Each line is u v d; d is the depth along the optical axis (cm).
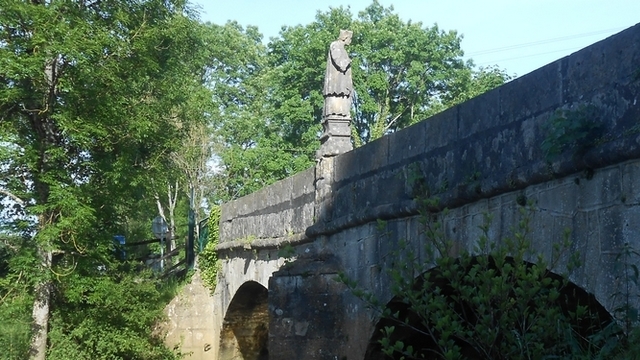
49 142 1666
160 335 2081
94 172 1748
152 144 1817
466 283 727
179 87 1823
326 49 3531
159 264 2914
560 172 689
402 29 3656
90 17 1598
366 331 1094
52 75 1608
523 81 768
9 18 1495
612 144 629
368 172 1115
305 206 1382
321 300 1178
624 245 624
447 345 646
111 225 1831
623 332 593
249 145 3856
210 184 3606
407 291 671
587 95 681
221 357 2102
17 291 1653
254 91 4009
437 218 917
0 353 1584
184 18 1766
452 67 3734
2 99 1548
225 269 2047
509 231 775
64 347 1711
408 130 996
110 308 1812
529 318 642
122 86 1653
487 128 825
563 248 656
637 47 629
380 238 1062
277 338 1186
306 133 3516
